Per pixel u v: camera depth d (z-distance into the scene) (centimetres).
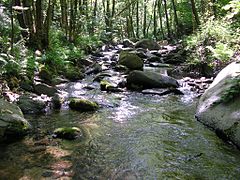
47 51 1317
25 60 1034
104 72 1345
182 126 725
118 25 3638
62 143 620
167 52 1948
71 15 1748
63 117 777
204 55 1355
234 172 509
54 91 971
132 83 1107
